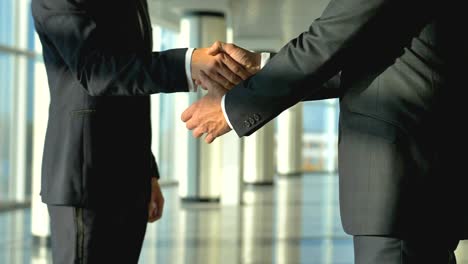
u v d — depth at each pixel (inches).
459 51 72.2
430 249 73.8
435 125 71.7
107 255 81.7
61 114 81.0
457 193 73.9
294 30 622.2
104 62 76.5
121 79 76.3
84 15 76.9
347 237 354.0
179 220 430.3
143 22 86.1
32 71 583.5
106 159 80.5
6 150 576.4
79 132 79.7
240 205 535.5
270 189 723.4
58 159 80.8
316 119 1182.3
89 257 80.6
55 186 80.4
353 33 71.4
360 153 73.1
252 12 537.6
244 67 79.4
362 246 74.6
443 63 71.6
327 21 72.3
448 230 73.8
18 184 577.9
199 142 545.0
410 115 71.4
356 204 73.3
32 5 79.9
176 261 278.8
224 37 538.9
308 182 847.7
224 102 76.6
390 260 72.7
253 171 776.9
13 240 338.0
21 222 418.0
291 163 980.6
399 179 71.3
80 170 79.6
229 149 547.5
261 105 75.1
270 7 514.3
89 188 79.6
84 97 80.0
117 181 81.4
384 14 70.9
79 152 79.7
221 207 518.0
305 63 73.0
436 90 71.3
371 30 71.7
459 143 73.3
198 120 79.1
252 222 420.8
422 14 71.2
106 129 80.7
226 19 558.3
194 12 531.8
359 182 73.1
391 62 72.1
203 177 545.0
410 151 71.4
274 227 396.2
